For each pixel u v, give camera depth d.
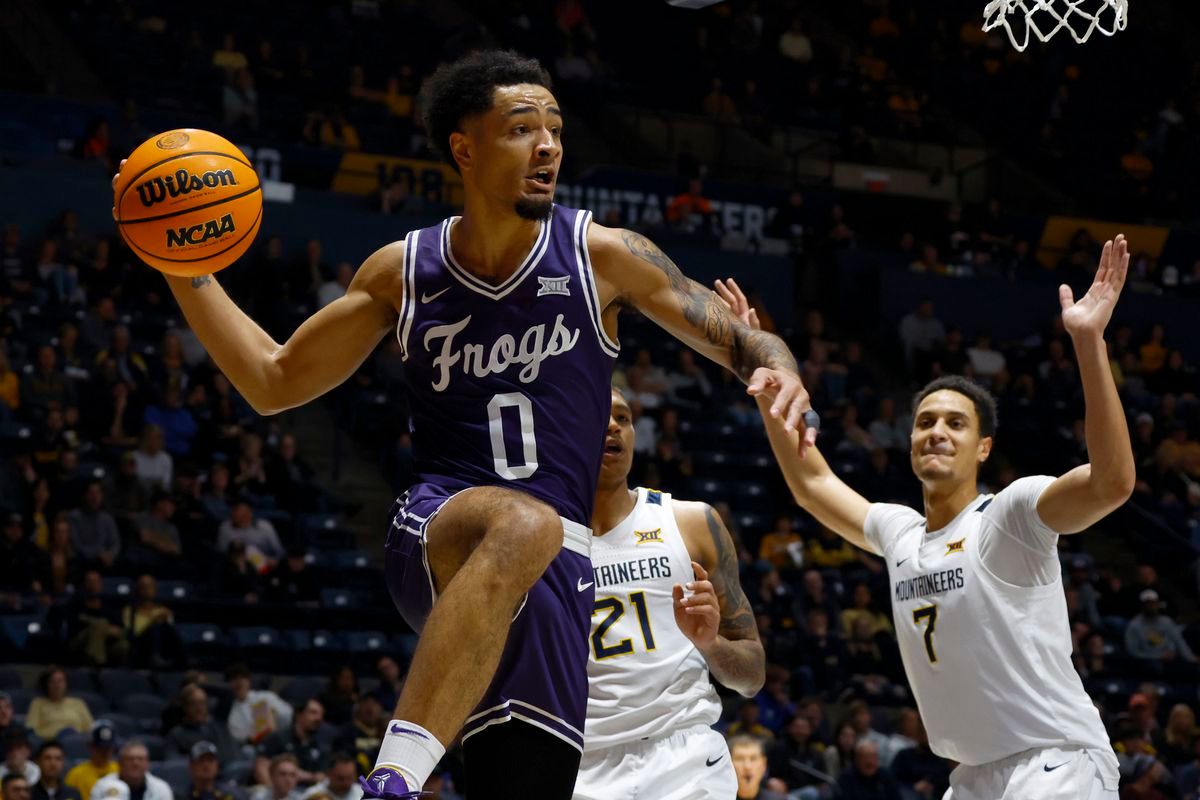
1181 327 22.27
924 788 12.05
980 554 4.69
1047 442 19.70
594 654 4.99
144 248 3.42
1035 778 4.59
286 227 18.83
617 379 18.27
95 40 21.00
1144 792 12.66
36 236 17.73
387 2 23.66
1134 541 18.80
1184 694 15.38
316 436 17.50
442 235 3.36
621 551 5.11
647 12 25.56
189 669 12.86
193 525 14.45
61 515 13.60
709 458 17.45
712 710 5.14
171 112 19.72
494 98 3.22
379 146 21.03
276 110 21.09
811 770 11.97
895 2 27.80
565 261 3.30
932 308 21.45
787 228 22.50
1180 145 25.88
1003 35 27.48
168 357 16.19
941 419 4.91
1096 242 23.34
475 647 2.86
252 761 11.43
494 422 3.22
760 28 25.92
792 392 3.23
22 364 15.69
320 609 13.88
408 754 2.78
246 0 22.47
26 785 9.80
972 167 24.36
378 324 3.42
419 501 3.20
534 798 3.07
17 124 18.91
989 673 4.65
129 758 10.13
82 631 12.65
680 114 24.11
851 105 24.92
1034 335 21.80
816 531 16.83
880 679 14.37
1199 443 20.22
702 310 3.42
